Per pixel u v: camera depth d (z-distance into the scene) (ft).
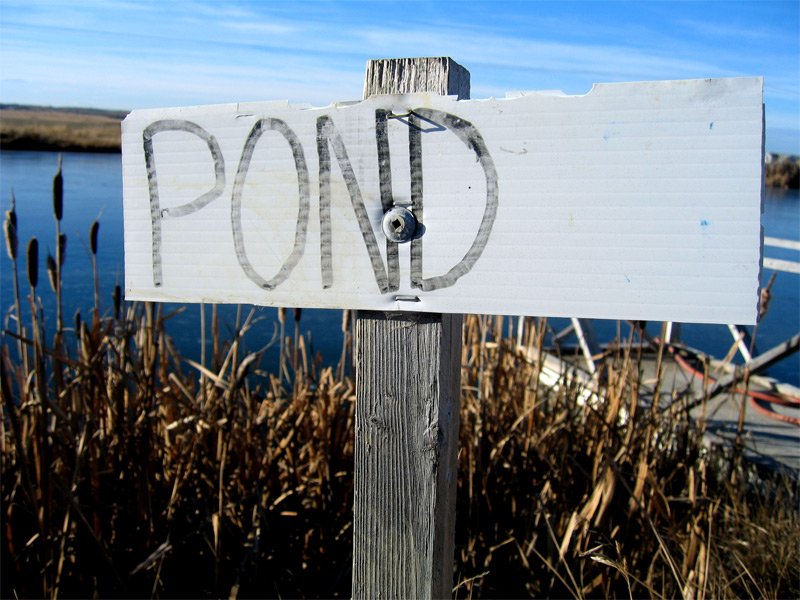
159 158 4.34
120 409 8.32
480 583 8.13
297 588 8.55
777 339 24.91
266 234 4.13
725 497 10.37
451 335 4.14
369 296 3.96
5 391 7.26
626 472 9.36
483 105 3.64
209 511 8.56
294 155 4.02
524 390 10.89
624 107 3.44
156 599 7.79
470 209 3.72
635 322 10.16
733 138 3.30
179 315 23.29
